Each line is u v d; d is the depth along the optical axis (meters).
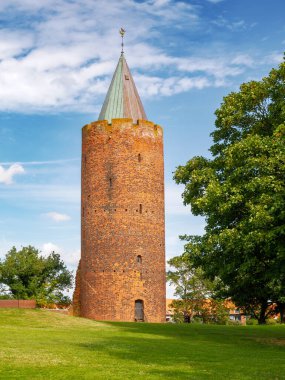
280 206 28.12
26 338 28.06
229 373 18.22
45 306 79.25
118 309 55.06
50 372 17.55
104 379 16.56
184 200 37.56
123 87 61.47
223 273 32.19
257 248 30.38
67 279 82.12
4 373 17.23
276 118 34.12
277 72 34.72
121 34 64.19
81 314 57.91
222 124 36.34
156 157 59.22
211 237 32.28
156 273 57.22
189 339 31.75
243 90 35.56
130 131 58.00
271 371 18.88
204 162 38.19
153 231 57.59
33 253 81.31
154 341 29.39
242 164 32.09
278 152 30.36
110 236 56.19
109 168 57.34
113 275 55.59
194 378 17.06
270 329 40.00
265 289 36.12
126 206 56.66
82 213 59.06
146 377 17.06
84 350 23.56
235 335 34.88
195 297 81.69
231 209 31.91
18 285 78.88
